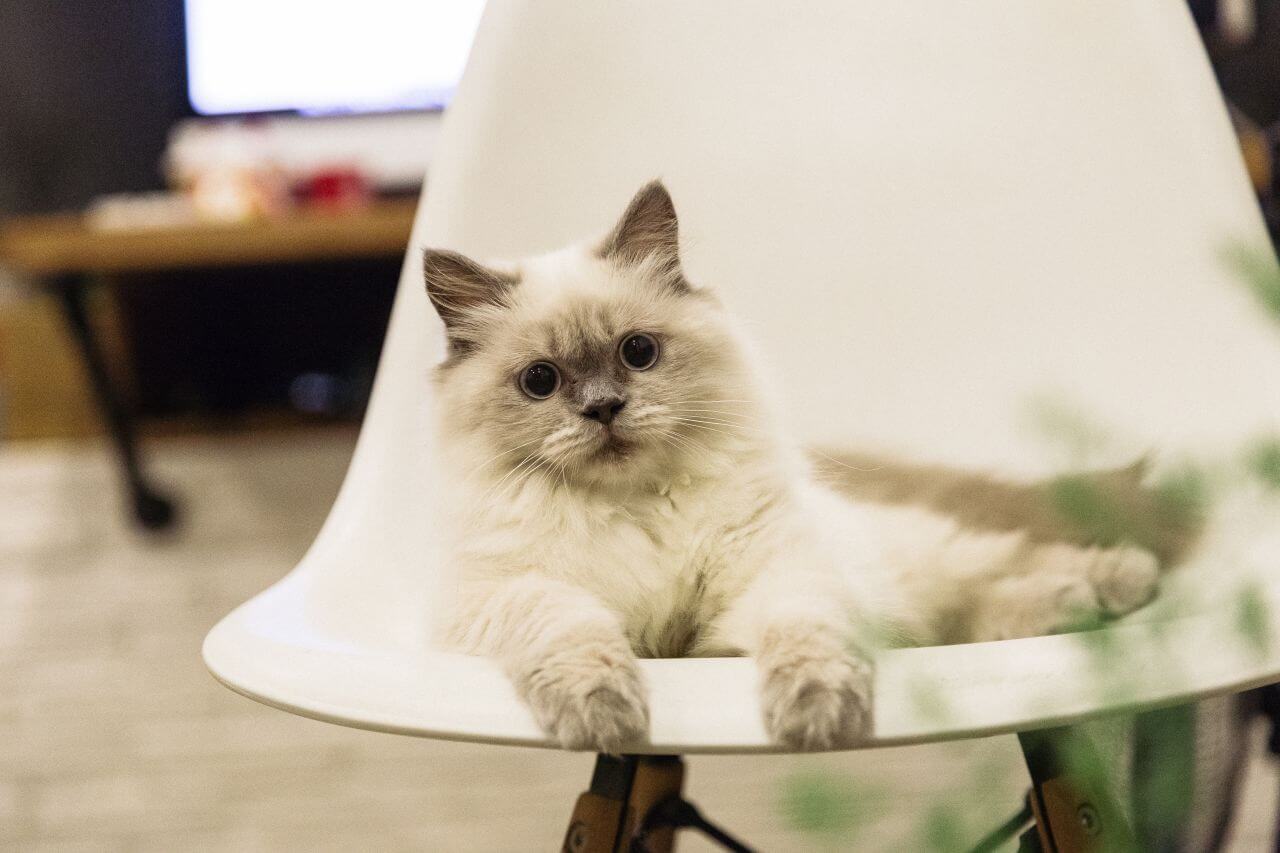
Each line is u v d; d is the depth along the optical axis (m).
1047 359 1.18
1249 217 1.09
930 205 1.24
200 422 2.89
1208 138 1.12
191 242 2.33
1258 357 1.04
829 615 0.74
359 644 0.88
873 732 0.66
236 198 2.50
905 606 0.92
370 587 1.04
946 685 0.68
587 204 1.21
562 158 1.21
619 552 0.89
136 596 2.56
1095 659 0.62
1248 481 0.46
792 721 0.67
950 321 1.23
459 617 0.86
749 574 0.88
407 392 1.12
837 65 1.26
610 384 0.90
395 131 2.81
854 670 0.69
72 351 2.88
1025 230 1.21
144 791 2.11
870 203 1.25
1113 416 1.11
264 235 2.34
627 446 0.90
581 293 0.95
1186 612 0.75
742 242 1.25
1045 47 1.21
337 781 2.14
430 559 1.00
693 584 0.91
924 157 1.24
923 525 1.03
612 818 0.86
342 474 2.78
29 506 2.72
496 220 1.18
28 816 2.05
